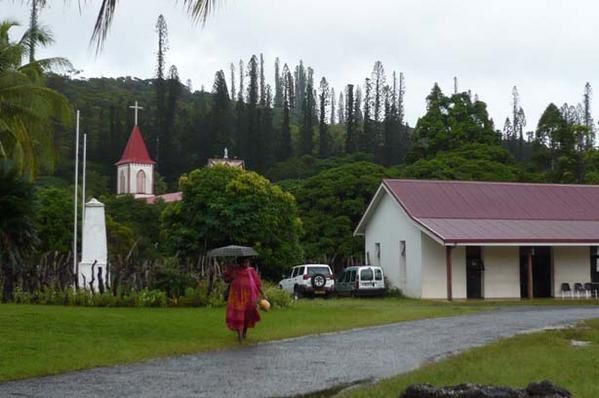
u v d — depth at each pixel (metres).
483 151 60.34
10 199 27.81
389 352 14.48
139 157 90.94
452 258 38.78
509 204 41.94
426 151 68.56
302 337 17.09
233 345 15.37
